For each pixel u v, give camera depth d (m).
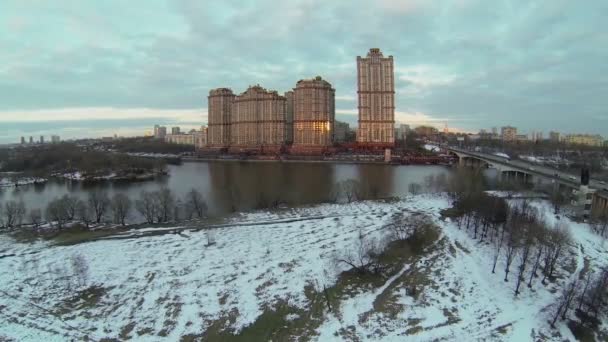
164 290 66.75
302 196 164.38
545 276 70.06
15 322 57.47
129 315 59.44
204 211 130.75
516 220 89.94
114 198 132.62
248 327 56.09
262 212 123.56
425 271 74.56
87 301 63.53
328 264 76.69
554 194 125.38
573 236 91.25
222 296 64.69
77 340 53.22
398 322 57.56
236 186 194.62
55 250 86.00
